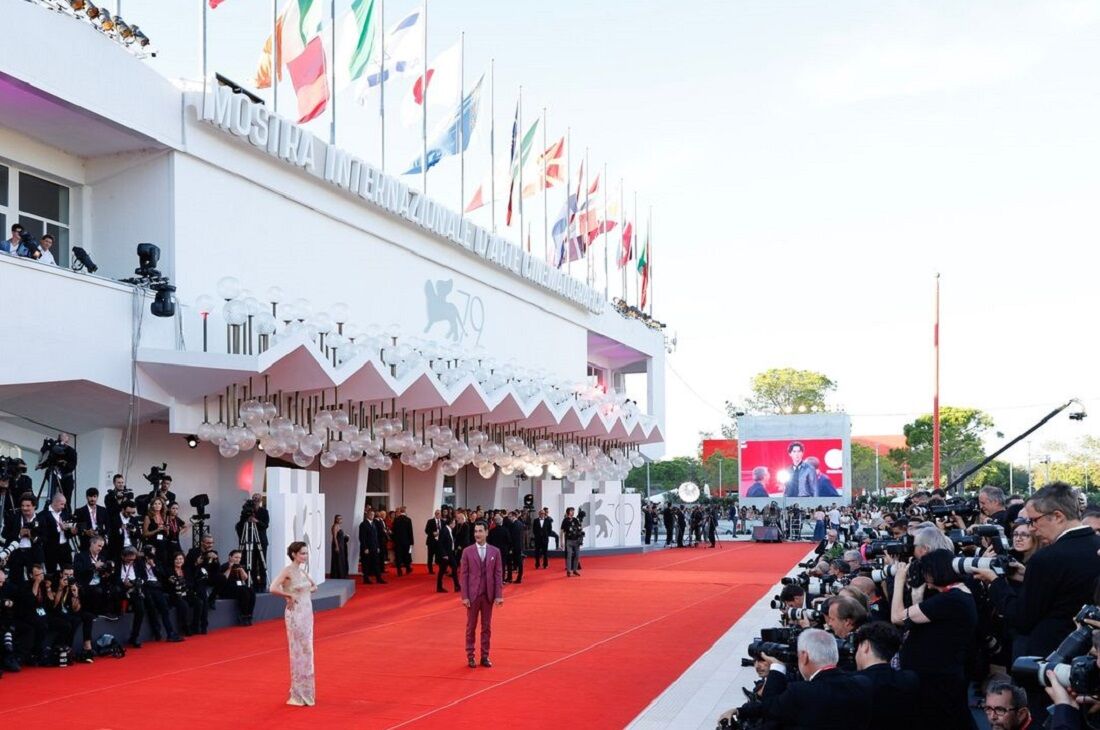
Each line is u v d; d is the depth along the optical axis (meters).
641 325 51.47
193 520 19.38
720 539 51.75
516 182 36.12
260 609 18.23
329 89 25.80
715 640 15.88
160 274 19.28
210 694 11.66
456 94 30.91
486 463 29.73
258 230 22.94
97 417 19.25
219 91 21.06
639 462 43.16
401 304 28.84
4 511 14.80
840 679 5.35
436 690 11.87
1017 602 5.94
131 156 20.78
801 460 59.91
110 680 12.55
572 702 11.20
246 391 20.97
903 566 7.54
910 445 90.56
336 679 12.56
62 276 17.20
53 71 17.62
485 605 13.52
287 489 19.95
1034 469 79.06
